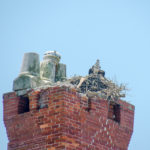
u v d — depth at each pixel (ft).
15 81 294.05
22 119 286.25
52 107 279.69
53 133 276.21
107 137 288.92
